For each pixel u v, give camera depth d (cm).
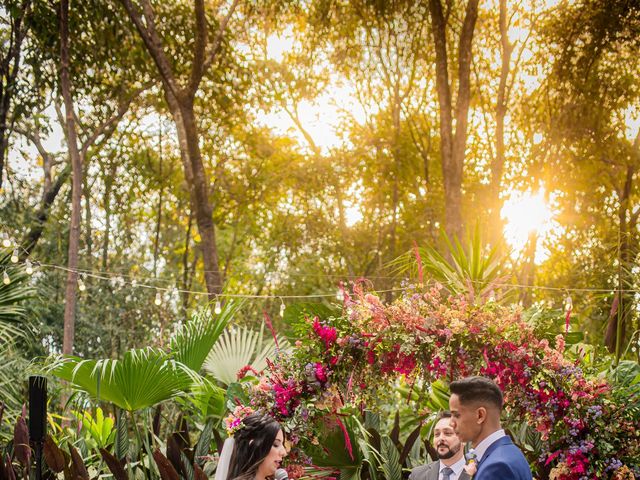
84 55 1447
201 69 1270
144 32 1255
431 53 1656
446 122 1320
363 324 491
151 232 1975
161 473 528
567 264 1568
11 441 567
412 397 619
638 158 1507
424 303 496
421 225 1819
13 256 734
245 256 1962
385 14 1507
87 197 1659
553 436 482
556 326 514
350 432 538
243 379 564
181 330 637
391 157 1803
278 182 1867
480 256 685
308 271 1820
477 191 1709
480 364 475
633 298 841
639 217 1394
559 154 1609
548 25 1545
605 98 1535
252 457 343
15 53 1451
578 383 474
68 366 539
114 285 1452
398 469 540
